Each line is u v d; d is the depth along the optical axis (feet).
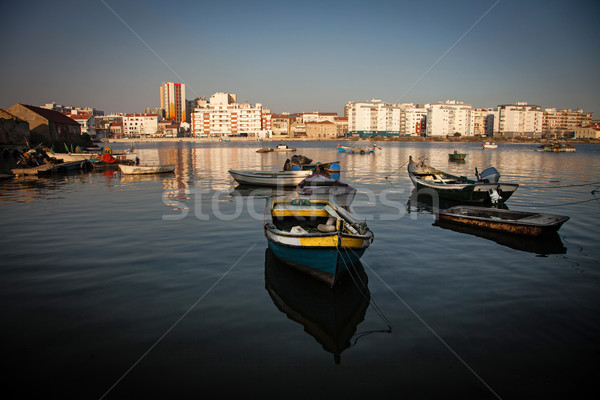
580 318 23.12
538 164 146.00
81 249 36.35
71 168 122.21
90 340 20.86
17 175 104.68
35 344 20.52
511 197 67.46
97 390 17.08
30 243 38.32
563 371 18.28
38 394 16.90
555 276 29.66
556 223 38.17
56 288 27.35
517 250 35.86
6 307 24.52
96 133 372.99
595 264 32.17
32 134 183.62
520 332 21.58
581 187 80.48
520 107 508.94
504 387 17.22
